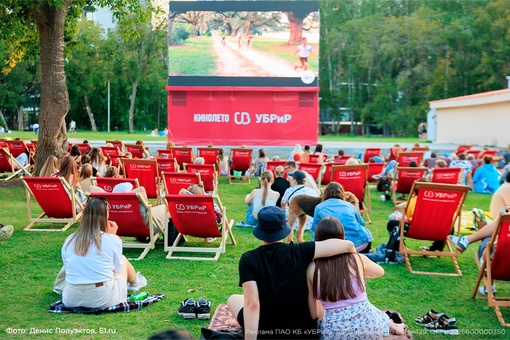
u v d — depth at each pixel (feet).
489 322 17.46
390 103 205.57
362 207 35.78
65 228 30.55
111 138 132.98
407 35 198.70
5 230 22.90
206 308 17.17
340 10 216.95
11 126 219.20
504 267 18.17
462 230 31.73
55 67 49.67
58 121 50.24
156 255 25.77
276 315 12.31
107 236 17.89
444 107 131.03
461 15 203.92
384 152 92.43
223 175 57.36
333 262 12.91
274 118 74.54
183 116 75.00
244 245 27.84
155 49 204.03
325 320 13.20
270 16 73.51
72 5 58.44
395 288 20.99
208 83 74.64
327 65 215.10
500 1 189.98
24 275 21.90
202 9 73.72
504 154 54.44
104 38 198.49
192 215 24.81
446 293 20.45
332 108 219.00
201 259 24.90
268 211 12.67
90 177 30.76
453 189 22.81
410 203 25.61
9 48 63.46
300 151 57.00
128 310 17.81
